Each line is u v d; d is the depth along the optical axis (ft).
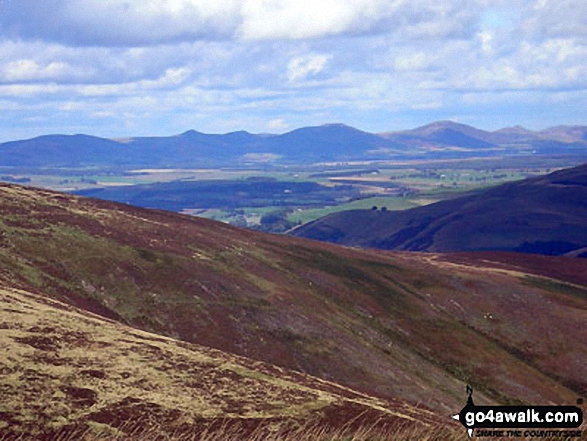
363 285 348.38
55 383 122.21
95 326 168.14
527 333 330.54
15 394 113.70
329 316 291.38
